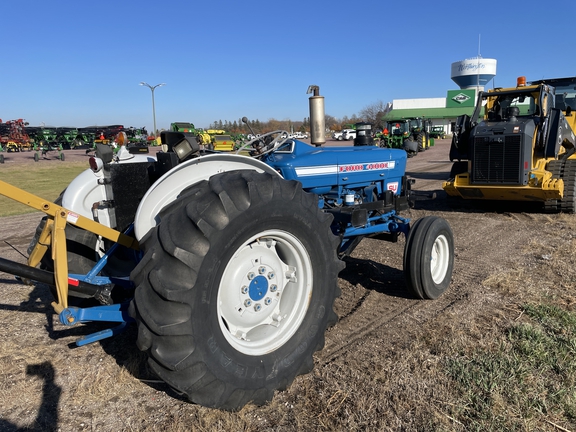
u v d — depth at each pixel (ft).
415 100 216.33
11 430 7.86
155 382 9.27
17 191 8.08
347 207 13.30
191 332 7.06
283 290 9.20
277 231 8.34
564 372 8.93
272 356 8.42
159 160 9.93
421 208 28.45
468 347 10.19
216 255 7.32
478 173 25.75
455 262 16.97
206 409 8.30
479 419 7.77
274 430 7.73
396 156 15.74
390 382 8.95
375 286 14.71
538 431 7.48
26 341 11.19
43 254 9.93
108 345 10.90
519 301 12.85
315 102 13.89
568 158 26.40
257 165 9.54
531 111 26.76
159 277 6.91
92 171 10.62
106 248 10.87
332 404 8.38
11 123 128.57
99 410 8.39
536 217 24.44
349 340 10.98
